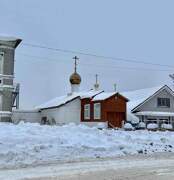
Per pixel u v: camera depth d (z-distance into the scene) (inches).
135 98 2005.4
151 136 900.0
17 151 573.3
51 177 418.3
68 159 569.3
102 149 659.4
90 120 1695.4
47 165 510.6
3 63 1448.1
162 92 1940.2
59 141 680.4
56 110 1770.4
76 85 2020.2
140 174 450.9
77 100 1768.0
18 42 1473.9
